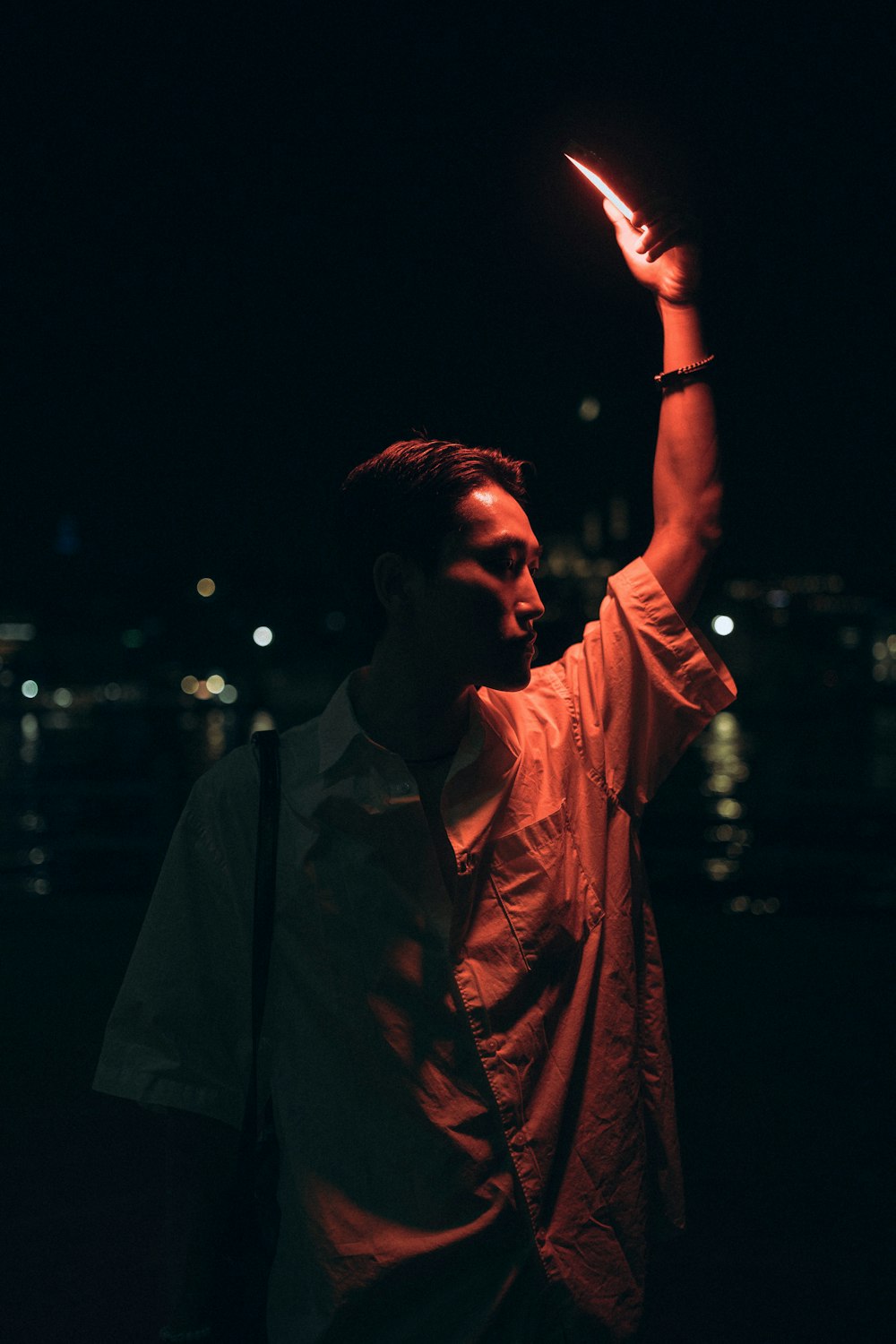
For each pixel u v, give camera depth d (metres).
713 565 1.39
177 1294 1.31
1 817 18.45
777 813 18.30
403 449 1.27
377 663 1.31
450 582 1.22
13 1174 3.64
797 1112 4.09
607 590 1.43
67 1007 5.48
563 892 1.27
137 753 41.03
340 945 1.22
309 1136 1.22
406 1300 1.19
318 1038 1.23
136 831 15.66
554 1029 1.26
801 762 34.94
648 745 1.38
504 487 1.27
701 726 1.37
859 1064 4.56
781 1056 4.68
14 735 58.34
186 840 1.31
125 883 10.48
